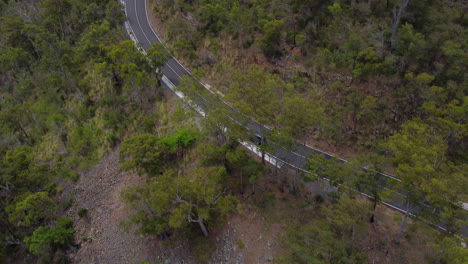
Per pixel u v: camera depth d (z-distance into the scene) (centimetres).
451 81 4503
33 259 4653
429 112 4344
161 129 5334
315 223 3638
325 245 3155
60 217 4838
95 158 5597
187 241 3975
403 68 4962
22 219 4341
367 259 3412
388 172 4547
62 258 4284
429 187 2969
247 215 4072
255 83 4009
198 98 4553
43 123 6519
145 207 4131
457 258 2711
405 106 4828
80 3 7731
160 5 7581
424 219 3403
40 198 4206
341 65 5222
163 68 6531
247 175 4169
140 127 5522
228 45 6162
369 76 5050
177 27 6619
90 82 6581
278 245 3750
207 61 6278
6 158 4675
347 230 3678
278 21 5294
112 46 5975
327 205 4159
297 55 5600
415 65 4931
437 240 3225
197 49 6538
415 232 3619
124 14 7725
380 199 3750
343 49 5109
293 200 4212
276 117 3766
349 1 5766
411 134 3875
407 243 3753
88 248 4428
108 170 5334
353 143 4981
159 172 4562
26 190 4534
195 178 3975
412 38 4762
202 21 6594
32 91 7206
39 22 7731
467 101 4138
